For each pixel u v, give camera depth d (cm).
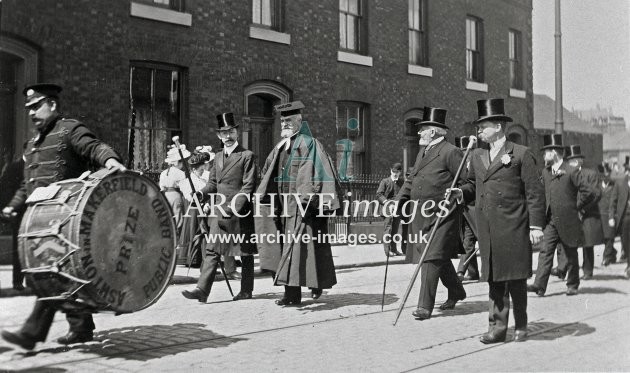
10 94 783
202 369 379
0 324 429
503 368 387
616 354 428
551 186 687
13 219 473
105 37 863
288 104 649
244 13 1002
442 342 465
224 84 984
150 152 930
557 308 614
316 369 379
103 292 377
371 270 917
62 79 820
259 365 389
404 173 1010
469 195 559
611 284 771
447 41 1034
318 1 1038
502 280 459
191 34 949
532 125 1073
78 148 428
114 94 874
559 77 823
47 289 385
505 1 1034
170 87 952
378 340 470
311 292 681
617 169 842
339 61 1039
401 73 1034
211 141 976
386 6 1037
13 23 770
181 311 595
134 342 455
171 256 416
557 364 400
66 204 378
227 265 841
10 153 764
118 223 385
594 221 784
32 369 377
